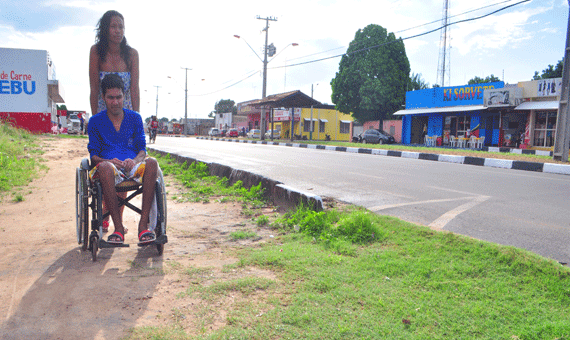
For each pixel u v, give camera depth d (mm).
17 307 2428
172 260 3316
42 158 11133
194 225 4578
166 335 2076
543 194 6543
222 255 3438
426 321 2193
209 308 2387
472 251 3176
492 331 2096
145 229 3324
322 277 2814
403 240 3609
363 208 5133
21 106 25219
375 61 34531
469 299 2451
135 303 2471
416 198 6156
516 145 23359
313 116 44750
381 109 35906
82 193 3457
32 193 6574
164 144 24625
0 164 8734
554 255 3455
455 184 7629
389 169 10188
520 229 4320
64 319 2268
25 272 3047
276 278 2834
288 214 4824
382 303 2395
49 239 4000
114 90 3641
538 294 2484
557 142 13086
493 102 22812
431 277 2768
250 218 4922
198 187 7109
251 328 2143
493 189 7043
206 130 71250
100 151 3740
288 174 9039
